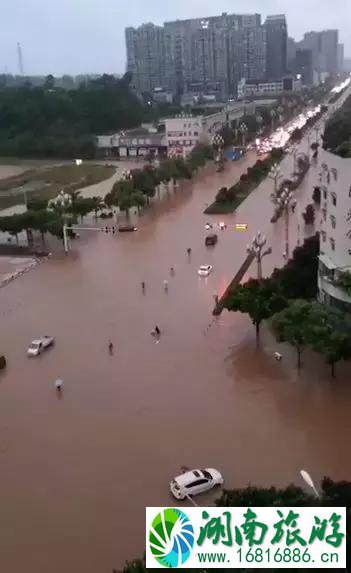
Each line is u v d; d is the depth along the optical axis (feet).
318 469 142.92
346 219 198.70
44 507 135.95
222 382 185.26
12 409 177.06
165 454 151.84
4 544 125.90
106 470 147.13
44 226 339.57
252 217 393.29
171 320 234.58
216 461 147.95
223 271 290.15
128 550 122.21
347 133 505.25
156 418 168.04
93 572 117.29
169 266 302.45
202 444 155.02
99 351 211.61
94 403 177.88
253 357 200.13
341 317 192.24
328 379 183.11
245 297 207.51
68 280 289.74
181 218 404.57
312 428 159.33
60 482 143.84
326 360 179.32
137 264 309.01
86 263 315.78
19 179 599.57
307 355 198.18
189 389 182.50
